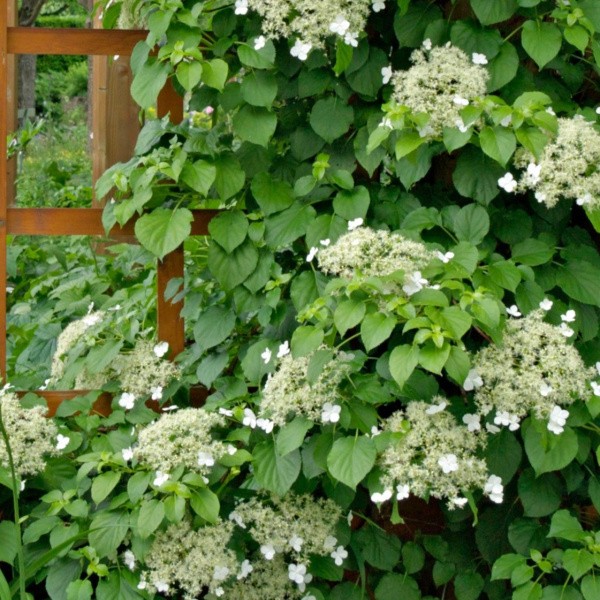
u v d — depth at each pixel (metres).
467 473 2.27
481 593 2.73
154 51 2.76
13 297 4.38
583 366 2.33
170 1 2.51
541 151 2.33
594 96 2.79
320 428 2.50
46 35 2.74
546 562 2.36
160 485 2.30
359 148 2.61
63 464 2.62
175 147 2.57
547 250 2.52
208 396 2.78
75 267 4.37
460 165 2.48
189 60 2.47
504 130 2.34
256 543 2.57
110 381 2.81
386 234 2.29
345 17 2.48
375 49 2.62
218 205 2.88
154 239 2.52
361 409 2.33
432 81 2.40
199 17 2.64
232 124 2.70
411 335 2.39
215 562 2.36
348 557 2.60
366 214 2.64
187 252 3.21
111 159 4.66
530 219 2.58
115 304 3.33
